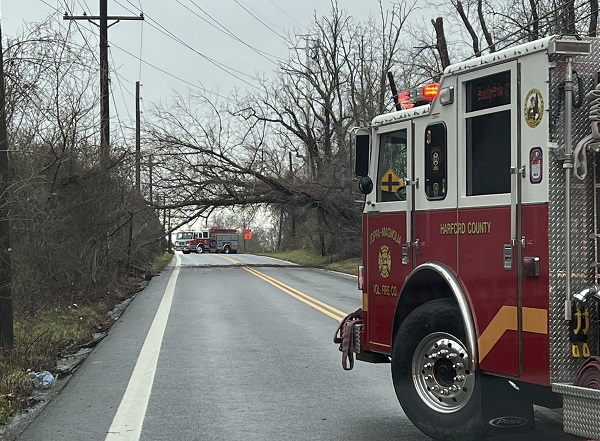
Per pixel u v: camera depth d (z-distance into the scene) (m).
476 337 5.98
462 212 6.21
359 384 9.29
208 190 34.38
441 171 6.52
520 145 5.59
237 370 10.23
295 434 7.06
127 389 9.12
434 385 6.46
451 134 6.38
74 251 17.34
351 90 44.47
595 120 5.33
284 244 68.75
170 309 18.00
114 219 20.23
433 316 6.42
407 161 6.98
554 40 5.31
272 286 25.09
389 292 7.27
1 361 9.90
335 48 44.94
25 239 14.50
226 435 7.05
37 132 15.49
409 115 6.98
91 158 18.52
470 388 6.11
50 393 9.09
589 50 5.35
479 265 5.99
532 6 27.48
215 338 13.20
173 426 7.39
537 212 5.42
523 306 5.52
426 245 6.68
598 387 5.08
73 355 11.88
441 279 6.50
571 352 5.31
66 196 17.05
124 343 12.79
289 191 36.22
